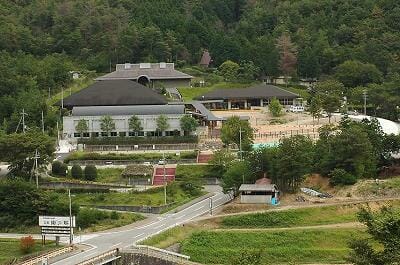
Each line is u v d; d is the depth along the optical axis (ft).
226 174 589.32
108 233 504.43
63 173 647.56
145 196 596.29
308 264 455.63
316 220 519.19
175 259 426.10
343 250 470.39
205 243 478.59
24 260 453.17
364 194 568.82
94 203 583.17
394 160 642.63
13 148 620.49
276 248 475.31
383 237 311.68
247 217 519.60
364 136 603.67
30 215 545.85
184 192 612.70
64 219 483.92
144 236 485.56
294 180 578.66
